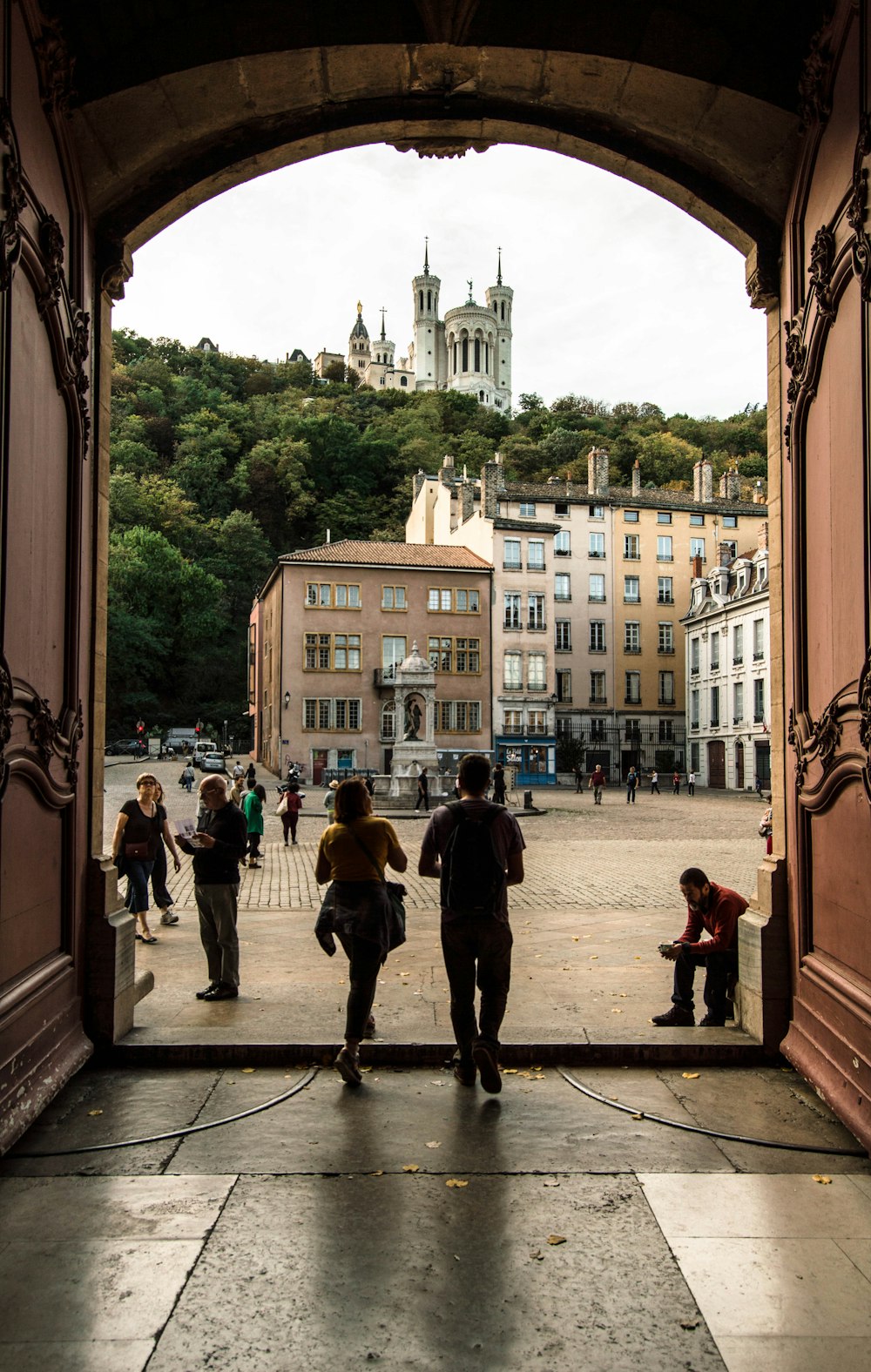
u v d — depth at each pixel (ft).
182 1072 17.85
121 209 19.38
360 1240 11.41
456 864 16.63
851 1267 10.89
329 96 19.30
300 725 160.25
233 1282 10.46
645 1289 10.37
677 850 68.08
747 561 171.42
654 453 311.68
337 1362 9.09
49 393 15.71
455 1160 13.76
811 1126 15.15
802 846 17.70
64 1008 16.65
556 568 202.08
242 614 283.18
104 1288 10.36
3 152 13.09
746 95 17.57
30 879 14.92
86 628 18.47
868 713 13.58
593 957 29.55
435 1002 22.88
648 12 17.44
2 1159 13.76
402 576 166.81
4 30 13.48
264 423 340.18
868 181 14.12
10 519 13.44
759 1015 18.65
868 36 14.16
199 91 17.84
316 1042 18.63
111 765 166.81
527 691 176.45
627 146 19.99
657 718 205.87
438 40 17.65
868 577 14.01
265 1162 13.65
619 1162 13.71
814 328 16.47
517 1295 10.23
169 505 286.05
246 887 47.57
